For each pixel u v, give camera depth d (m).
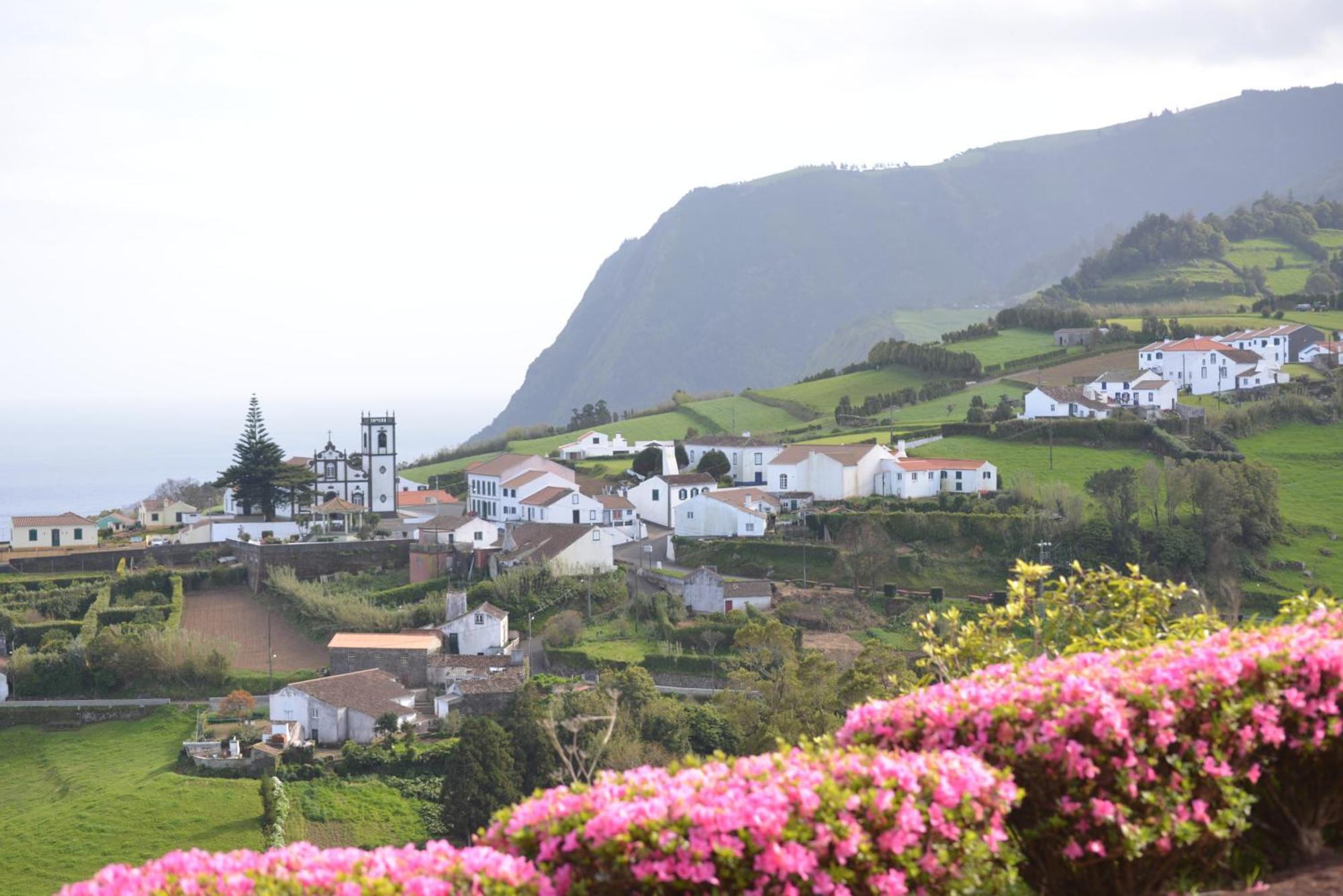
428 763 81.00
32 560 126.56
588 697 80.12
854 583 110.31
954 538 115.50
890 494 134.38
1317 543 115.62
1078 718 16.36
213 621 115.19
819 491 136.38
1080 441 145.62
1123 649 20.86
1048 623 25.66
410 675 98.62
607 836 14.04
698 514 127.69
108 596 117.12
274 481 143.25
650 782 15.20
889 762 15.31
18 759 89.75
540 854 14.43
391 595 116.44
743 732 76.00
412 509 157.38
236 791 78.31
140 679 100.31
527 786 74.44
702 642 98.38
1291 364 182.00
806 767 15.39
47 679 99.94
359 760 80.94
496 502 149.62
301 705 88.19
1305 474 134.00
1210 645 18.53
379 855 14.00
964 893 15.54
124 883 13.12
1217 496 112.25
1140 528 112.94
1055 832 16.69
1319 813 17.98
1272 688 17.14
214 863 13.69
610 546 119.19
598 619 107.69
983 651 25.00
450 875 13.70
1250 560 110.12
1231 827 17.09
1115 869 16.66
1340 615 20.20
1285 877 17.27
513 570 113.38
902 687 27.31
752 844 14.05
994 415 159.12
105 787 80.69
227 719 91.69
